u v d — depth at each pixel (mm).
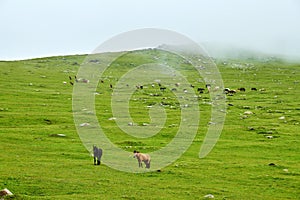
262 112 89688
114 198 33844
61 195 34375
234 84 143500
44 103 95188
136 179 40625
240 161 49906
